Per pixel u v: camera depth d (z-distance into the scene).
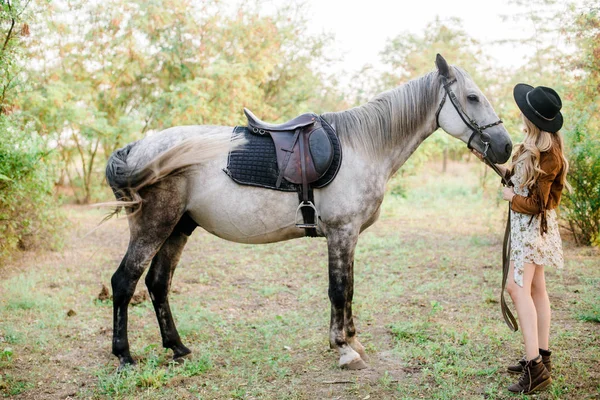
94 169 12.55
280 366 3.48
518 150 3.03
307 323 4.33
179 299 5.03
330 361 3.55
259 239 3.45
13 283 5.29
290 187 3.29
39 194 5.93
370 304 4.74
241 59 11.23
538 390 2.96
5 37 4.61
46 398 3.06
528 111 2.89
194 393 3.11
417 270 5.99
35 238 6.83
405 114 3.43
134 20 10.72
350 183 3.33
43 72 10.40
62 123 10.42
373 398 3.01
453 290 5.13
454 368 3.31
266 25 11.27
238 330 4.21
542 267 3.12
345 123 3.40
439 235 8.04
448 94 3.38
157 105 11.30
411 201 12.07
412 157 11.68
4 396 3.07
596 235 6.56
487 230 8.34
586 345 3.62
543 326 3.10
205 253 7.14
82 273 5.98
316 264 6.50
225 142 3.34
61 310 4.60
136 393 3.12
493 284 5.29
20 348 3.78
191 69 11.24
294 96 12.94
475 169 12.87
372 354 3.67
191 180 3.35
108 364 3.54
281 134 3.34
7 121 5.19
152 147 3.35
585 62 7.12
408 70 14.22
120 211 3.48
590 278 5.19
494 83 14.62
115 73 11.30
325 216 3.35
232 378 3.30
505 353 3.55
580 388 3.00
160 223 3.34
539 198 2.88
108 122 12.05
